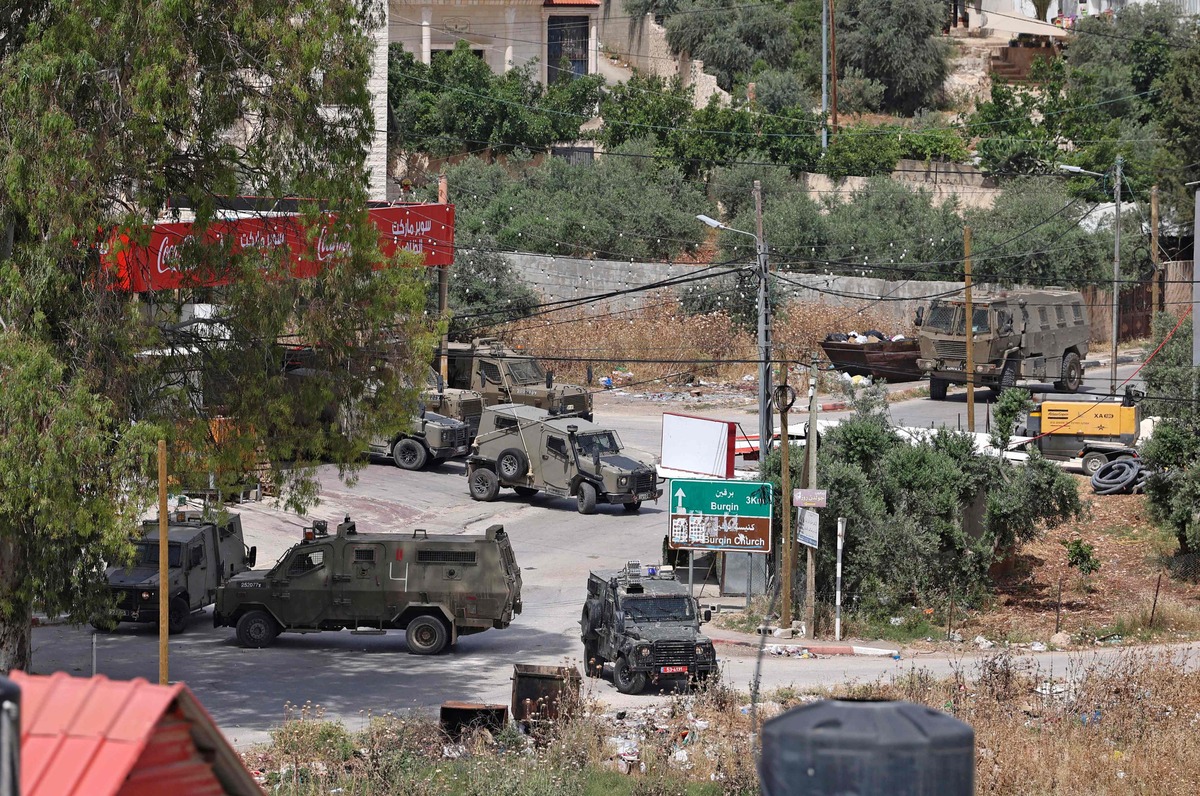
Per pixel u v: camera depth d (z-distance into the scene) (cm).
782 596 10738
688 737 6962
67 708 1176
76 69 6538
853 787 1027
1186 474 12125
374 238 7938
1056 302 19175
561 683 7144
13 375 6275
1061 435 15725
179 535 10238
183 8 6700
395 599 9581
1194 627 10775
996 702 7650
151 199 6994
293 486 8256
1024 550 13100
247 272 7500
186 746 1214
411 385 8544
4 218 6750
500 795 5769
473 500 14775
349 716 7681
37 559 7038
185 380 7625
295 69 7194
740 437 16300
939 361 18612
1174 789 6131
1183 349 16088
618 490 14125
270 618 9762
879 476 11650
